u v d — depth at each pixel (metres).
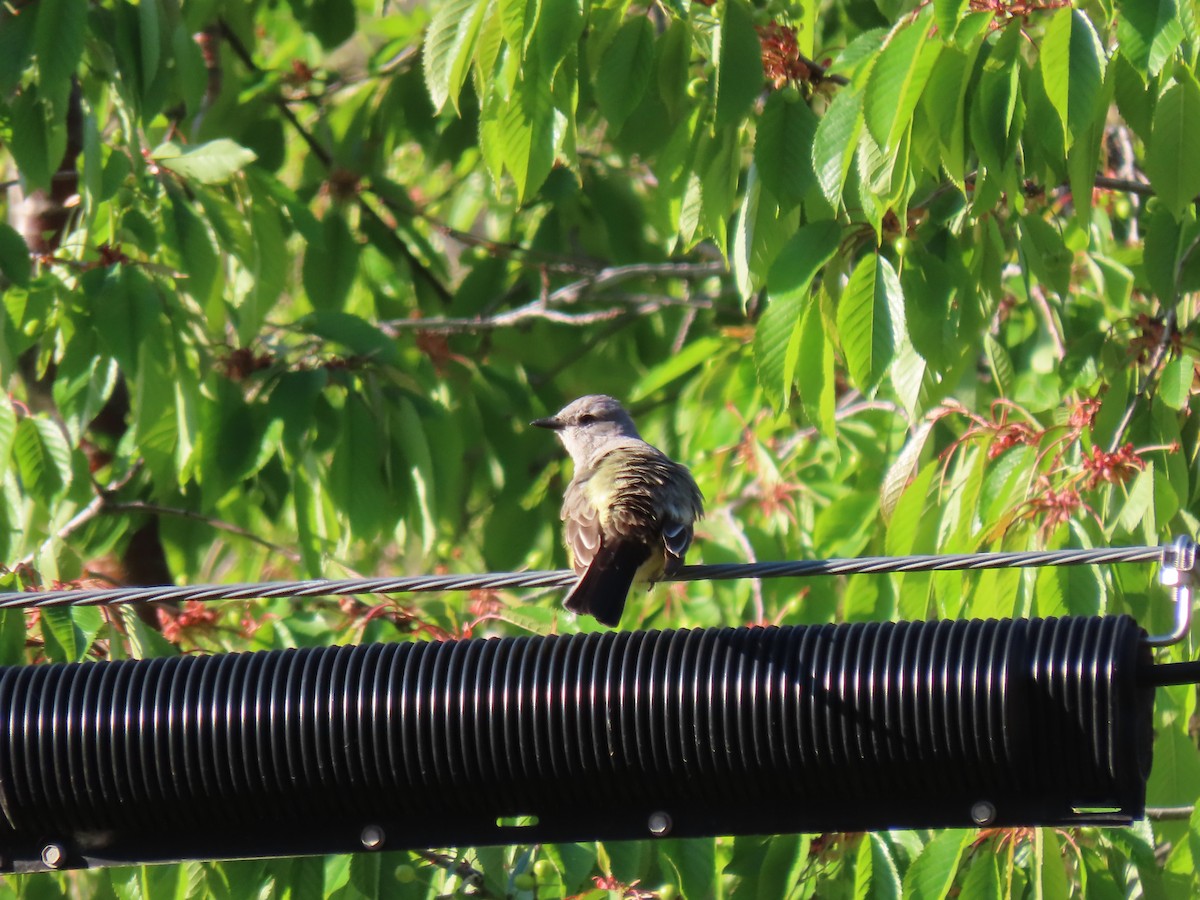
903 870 11.19
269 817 8.87
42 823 8.97
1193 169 10.05
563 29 10.26
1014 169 10.09
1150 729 8.53
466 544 18.31
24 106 12.12
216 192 13.60
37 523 13.39
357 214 17.83
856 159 10.69
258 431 12.91
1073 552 8.72
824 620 13.02
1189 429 11.90
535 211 19.00
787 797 8.41
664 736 8.33
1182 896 10.80
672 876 11.93
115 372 12.39
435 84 11.00
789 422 15.30
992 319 11.69
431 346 17.09
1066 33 9.44
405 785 8.62
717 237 11.36
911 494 11.35
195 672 8.90
